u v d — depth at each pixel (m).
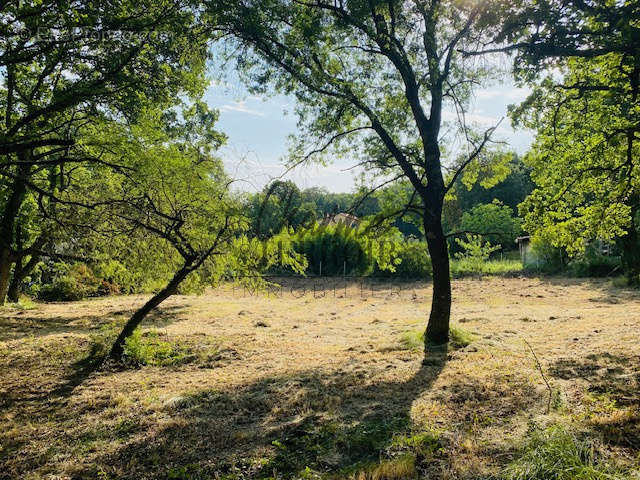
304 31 8.62
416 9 9.16
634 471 4.06
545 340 9.82
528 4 6.32
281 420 6.14
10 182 11.98
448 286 10.09
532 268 30.67
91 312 17.58
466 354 8.97
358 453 5.09
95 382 8.31
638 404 5.64
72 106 8.83
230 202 9.65
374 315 16.33
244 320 15.60
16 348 10.77
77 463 5.16
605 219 9.94
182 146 12.00
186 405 6.86
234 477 4.65
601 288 20.84
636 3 5.32
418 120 9.94
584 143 9.95
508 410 5.89
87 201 9.91
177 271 10.95
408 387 7.15
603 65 8.11
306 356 9.88
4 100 12.11
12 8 7.59
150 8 9.06
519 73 6.43
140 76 9.30
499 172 10.46
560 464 4.22
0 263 13.45
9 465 5.21
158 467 4.98
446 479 4.35
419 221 10.75
